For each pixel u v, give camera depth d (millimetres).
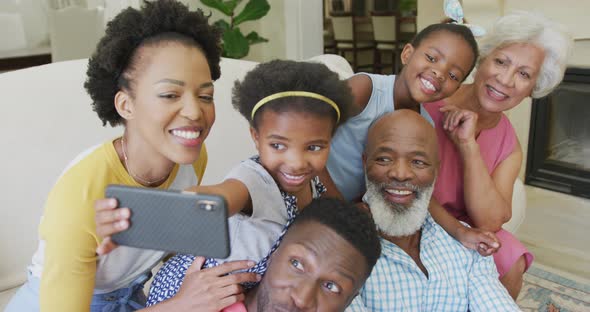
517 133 2902
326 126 906
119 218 633
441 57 1216
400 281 1108
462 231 1207
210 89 887
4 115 1374
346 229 817
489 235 1177
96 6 3168
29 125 1396
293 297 799
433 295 1131
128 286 1139
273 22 3787
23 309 1062
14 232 1376
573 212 2703
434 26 1265
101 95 933
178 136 865
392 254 1117
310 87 889
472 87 1465
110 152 934
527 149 2887
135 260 1057
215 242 621
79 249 877
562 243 2508
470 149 1322
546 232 2604
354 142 1278
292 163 892
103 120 987
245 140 1702
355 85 1265
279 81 888
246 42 3217
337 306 820
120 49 861
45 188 1409
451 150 1399
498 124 1479
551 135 2816
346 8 5430
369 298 1101
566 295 2072
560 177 2803
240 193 865
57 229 867
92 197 891
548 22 1364
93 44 3238
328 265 799
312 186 1082
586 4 2484
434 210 1270
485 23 2693
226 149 1660
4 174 1358
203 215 611
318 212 839
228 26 3221
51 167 1416
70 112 1453
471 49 1237
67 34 3121
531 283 2168
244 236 930
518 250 1367
